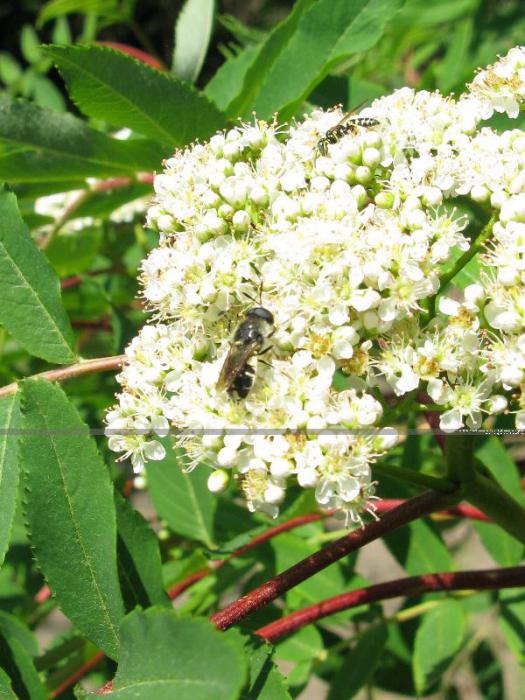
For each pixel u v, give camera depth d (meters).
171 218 0.18
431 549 0.21
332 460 0.16
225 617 0.16
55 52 0.20
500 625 0.22
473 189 0.17
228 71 0.24
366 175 0.18
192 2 0.24
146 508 0.29
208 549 0.21
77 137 0.22
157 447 0.17
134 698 0.13
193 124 0.21
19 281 0.18
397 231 0.16
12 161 0.22
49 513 0.15
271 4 0.45
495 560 0.22
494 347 0.16
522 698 0.30
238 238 0.18
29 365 0.31
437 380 0.16
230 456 0.16
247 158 0.19
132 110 0.21
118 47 0.29
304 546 0.21
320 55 0.21
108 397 0.28
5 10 0.61
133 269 0.30
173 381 0.17
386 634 0.21
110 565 0.15
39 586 0.25
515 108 0.19
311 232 0.16
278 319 0.16
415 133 0.18
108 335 0.30
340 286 0.16
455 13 0.30
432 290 0.16
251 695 0.15
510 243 0.16
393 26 0.30
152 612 0.13
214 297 0.17
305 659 0.21
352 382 0.16
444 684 0.25
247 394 0.16
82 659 0.21
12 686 0.16
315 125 0.19
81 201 0.25
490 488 0.18
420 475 0.18
